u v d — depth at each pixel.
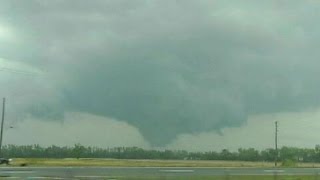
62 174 46.59
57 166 67.69
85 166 68.06
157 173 49.84
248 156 136.75
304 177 51.53
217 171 59.28
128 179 41.56
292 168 81.25
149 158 140.00
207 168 70.31
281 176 51.94
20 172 49.88
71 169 57.00
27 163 78.75
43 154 128.62
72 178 41.91
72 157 132.12
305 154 133.38
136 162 95.56
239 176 50.19
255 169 71.06
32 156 126.31
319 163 126.38
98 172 50.12
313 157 133.25
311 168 82.44
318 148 134.75
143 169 59.53
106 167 64.81
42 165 71.69
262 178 47.97
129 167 66.12
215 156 143.12
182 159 142.75
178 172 54.50
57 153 131.38
